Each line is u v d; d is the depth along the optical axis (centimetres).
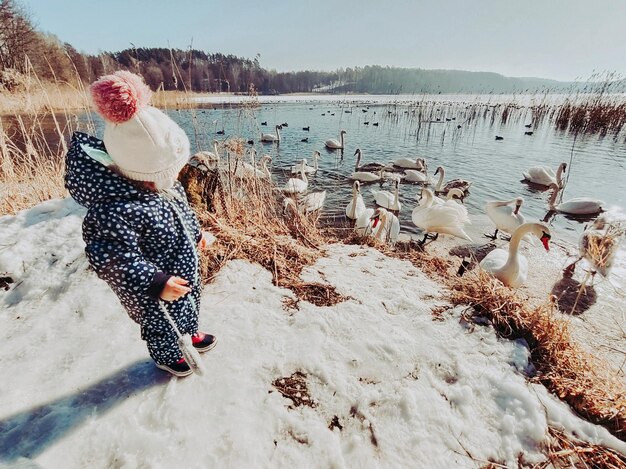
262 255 337
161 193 165
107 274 145
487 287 285
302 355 217
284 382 200
